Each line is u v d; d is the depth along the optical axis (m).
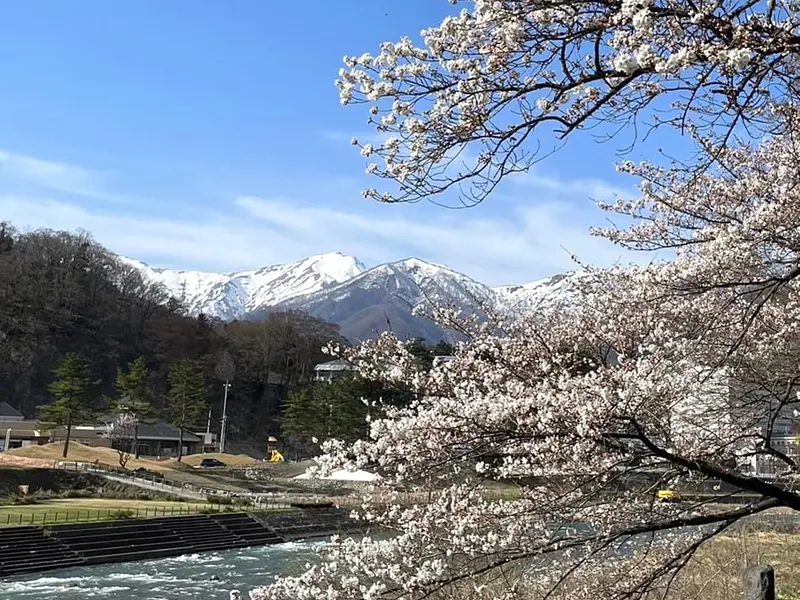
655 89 4.53
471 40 4.32
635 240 7.96
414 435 4.95
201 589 25.91
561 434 4.88
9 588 25.58
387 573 5.03
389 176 4.62
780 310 6.64
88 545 32.00
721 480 5.77
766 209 5.68
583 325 6.87
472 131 4.50
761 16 4.06
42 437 75.88
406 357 7.18
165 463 67.12
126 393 74.88
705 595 9.62
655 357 5.34
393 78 4.45
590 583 6.40
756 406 6.59
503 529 5.15
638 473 5.56
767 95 4.68
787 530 14.38
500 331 7.35
